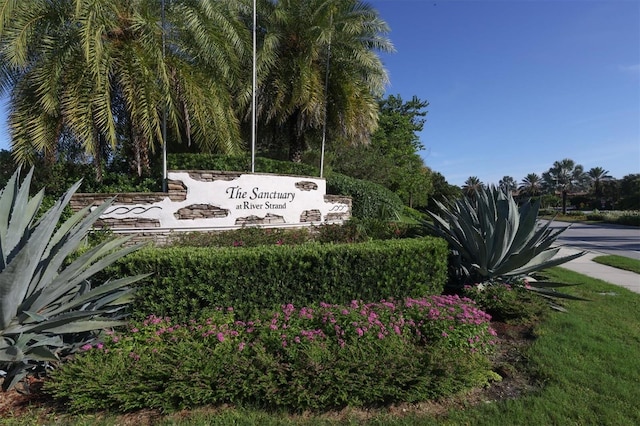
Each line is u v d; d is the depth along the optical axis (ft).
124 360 9.55
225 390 9.12
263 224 29.27
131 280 10.98
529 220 17.34
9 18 24.84
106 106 26.09
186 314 12.66
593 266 32.12
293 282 13.73
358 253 14.43
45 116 26.99
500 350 13.03
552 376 11.07
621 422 8.93
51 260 9.87
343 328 11.02
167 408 8.87
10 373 9.54
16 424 8.34
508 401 9.77
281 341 10.18
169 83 30.17
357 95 46.44
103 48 26.40
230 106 35.78
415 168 103.24
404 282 15.12
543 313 16.40
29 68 27.86
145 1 29.86
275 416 8.93
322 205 34.50
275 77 44.24
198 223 26.53
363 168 65.57
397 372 9.53
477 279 18.03
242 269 13.19
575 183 260.21
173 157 36.96
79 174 30.14
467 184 234.99
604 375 11.10
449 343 11.41
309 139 59.47
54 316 10.07
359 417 9.07
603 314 17.15
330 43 43.45
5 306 8.75
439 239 17.60
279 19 42.88
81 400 8.71
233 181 27.81
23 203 10.54
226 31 32.27
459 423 8.87
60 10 26.91
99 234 22.49
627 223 108.17
